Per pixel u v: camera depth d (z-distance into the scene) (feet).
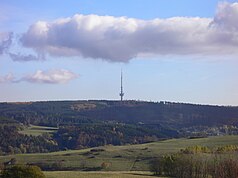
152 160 459.32
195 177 331.98
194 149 411.54
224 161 311.06
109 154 508.53
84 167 449.48
